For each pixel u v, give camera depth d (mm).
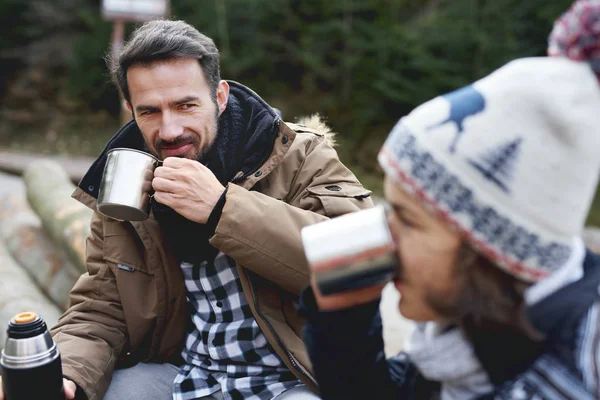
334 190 1668
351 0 11938
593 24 796
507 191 785
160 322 1697
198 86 1607
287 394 1546
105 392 1646
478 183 792
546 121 777
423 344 909
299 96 12891
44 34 15078
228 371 1622
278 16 13039
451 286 854
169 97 1580
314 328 1046
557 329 832
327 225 919
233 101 1739
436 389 1014
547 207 785
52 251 3262
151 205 1644
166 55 1561
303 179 1703
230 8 12641
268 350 1630
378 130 11594
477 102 812
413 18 12383
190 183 1513
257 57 12750
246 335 1634
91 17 14477
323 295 916
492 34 10453
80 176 8953
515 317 825
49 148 13430
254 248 1488
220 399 1609
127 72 1603
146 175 1541
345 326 1026
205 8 12742
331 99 12438
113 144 1760
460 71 10609
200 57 1605
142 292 1711
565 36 825
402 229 898
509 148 784
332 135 1911
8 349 1258
